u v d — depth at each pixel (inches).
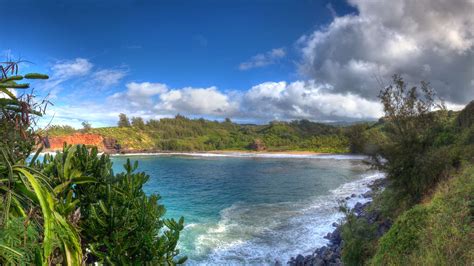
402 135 610.2
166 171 2468.0
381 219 636.1
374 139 657.6
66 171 143.2
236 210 1043.3
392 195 644.7
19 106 123.6
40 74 124.8
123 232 148.6
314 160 3607.3
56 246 121.0
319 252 593.9
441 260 275.4
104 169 160.1
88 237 152.2
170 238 170.7
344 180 1809.8
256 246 663.1
